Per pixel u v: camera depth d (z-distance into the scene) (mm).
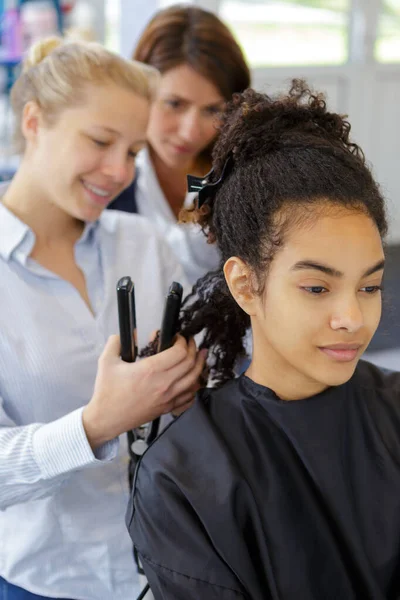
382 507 823
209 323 944
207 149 1586
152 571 785
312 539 806
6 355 1011
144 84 1042
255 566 795
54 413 1036
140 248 1185
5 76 2543
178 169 1600
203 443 822
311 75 4090
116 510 1041
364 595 809
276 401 835
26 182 1058
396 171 4496
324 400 832
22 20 2705
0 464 924
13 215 1045
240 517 786
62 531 1026
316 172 764
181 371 918
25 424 1034
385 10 4156
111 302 1106
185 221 915
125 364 914
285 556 792
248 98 878
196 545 768
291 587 789
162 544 780
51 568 1035
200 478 797
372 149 4402
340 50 4145
